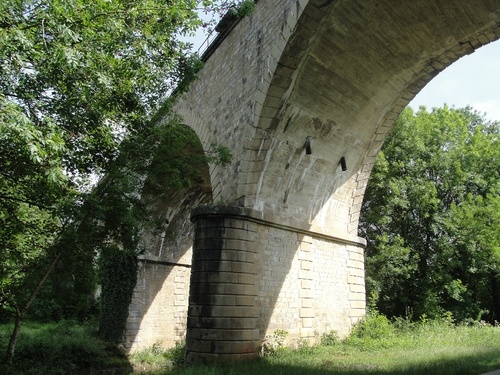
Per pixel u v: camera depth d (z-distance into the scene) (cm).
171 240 2714
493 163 3228
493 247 2812
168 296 2670
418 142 3072
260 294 1398
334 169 1717
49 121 902
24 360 1512
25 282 1304
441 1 1223
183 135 1417
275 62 1327
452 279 3075
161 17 1150
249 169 1459
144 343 2480
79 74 1023
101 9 1013
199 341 1272
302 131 1523
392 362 1080
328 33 1280
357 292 1791
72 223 1203
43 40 919
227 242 1348
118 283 2461
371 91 1545
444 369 870
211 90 1811
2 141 853
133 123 1316
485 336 1658
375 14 1251
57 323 3412
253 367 1106
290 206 1597
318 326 1575
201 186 2497
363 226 3250
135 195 1405
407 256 2875
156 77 1218
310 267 1605
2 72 923
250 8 1271
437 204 3084
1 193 1149
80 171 1235
